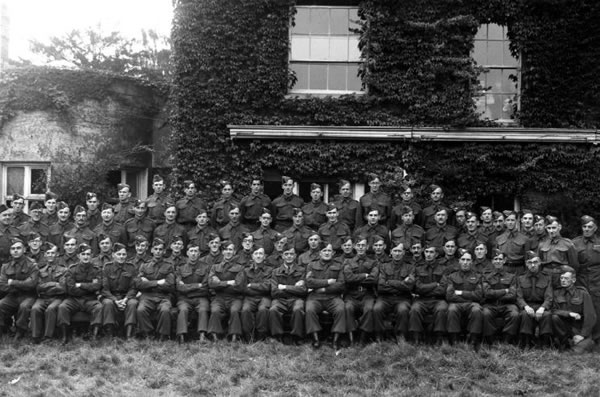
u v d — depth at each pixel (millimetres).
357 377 8000
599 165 12727
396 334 9227
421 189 12703
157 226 11008
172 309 9344
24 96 14586
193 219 11281
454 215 11500
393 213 11133
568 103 12938
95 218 11406
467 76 12844
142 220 10898
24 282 9305
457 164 12852
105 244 9773
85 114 14820
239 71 13156
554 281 9258
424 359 8414
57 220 11289
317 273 9562
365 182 12992
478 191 12820
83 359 8422
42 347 8891
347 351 8859
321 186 13242
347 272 9422
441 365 8336
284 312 9352
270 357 8586
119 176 15602
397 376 8039
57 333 9281
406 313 9141
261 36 13219
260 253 9609
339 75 13555
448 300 9172
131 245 10773
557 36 12953
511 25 13188
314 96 13234
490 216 10641
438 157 12945
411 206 11117
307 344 9164
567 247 9492
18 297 9445
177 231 10742
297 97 13156
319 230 10633
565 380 7918
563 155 12734
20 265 9453
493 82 13359
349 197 11359
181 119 13156
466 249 10258
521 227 10562
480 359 8422
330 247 9656
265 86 13117
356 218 11234
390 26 13102
